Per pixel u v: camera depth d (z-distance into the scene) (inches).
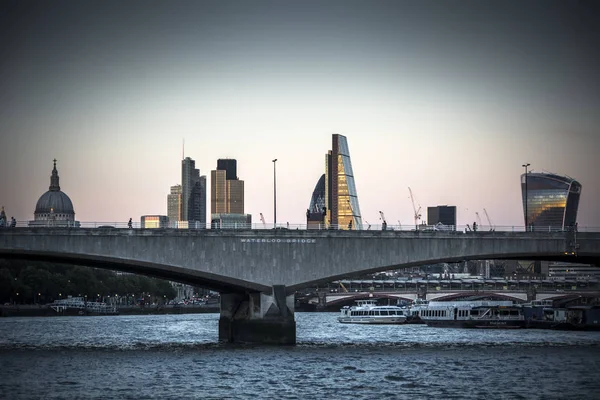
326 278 7145.7
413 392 4852.4
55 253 6633.9
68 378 5359.3
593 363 6122.1
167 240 6870.1
